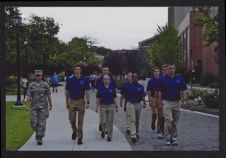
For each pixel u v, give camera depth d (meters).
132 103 12.96
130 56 39.91
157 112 14.55
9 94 36.47
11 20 27.48
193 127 15.56
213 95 21.95
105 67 13.03
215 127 15.34
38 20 32.22
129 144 12.27
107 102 12.83
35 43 33.59
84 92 12.44
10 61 35.84
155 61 40.19
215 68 35.44
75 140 12.85
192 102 24.66
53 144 12.11
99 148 11.46
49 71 40.47
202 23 23.59
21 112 21.81
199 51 39.03
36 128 12.13
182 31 44.38
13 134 14.16
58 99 29.39
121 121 18.38
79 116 12.30
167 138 12.13
